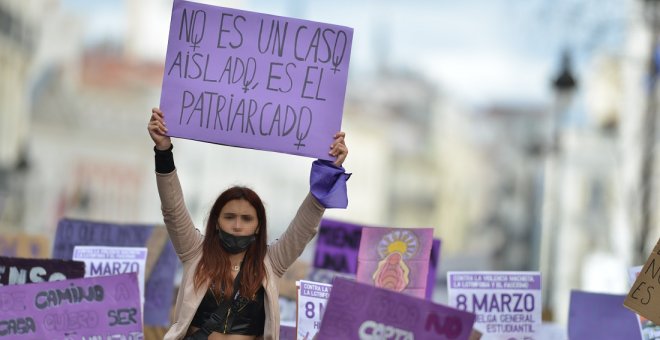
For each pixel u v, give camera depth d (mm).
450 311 8438
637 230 26000
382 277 10406
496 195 131375
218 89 9375
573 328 12203
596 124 73562
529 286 12055
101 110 97875
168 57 9359
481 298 12023
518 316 12023
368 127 125812
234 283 8711
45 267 9750
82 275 9844
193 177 96500
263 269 8781
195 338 8625
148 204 100812
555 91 26047
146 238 14039
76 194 92875
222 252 8750
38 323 9008
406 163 132625
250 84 9414
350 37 9469
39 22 84438
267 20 9461
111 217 96688
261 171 103312
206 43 9398
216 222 8781
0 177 73250
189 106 9344
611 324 12086
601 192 82125
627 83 34031
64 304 9086
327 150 9383
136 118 101250
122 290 9250
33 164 87688
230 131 9375
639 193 26484
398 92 138375
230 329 8672
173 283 14117
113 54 102750
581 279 83062
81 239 13867
